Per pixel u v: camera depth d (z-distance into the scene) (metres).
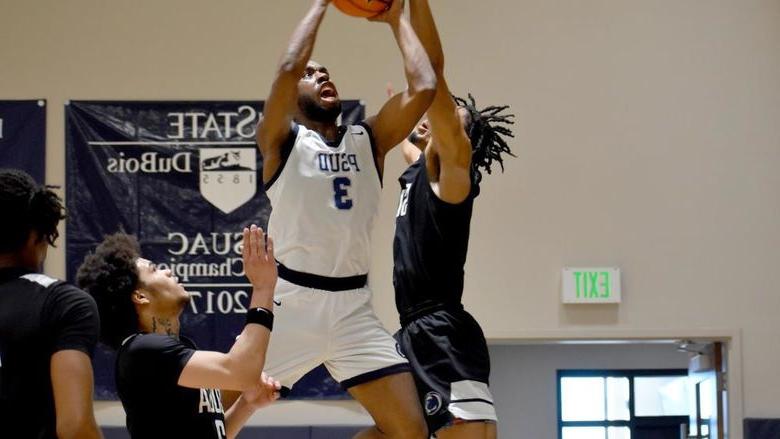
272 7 8.36
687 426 10.67
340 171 3.75
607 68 8.31
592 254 8.16
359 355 3.79
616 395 11.03
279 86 3.58
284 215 3.74
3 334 2.76
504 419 10.95
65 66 8.29
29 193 2.90
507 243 8.16
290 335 3.75
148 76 8.30
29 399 2.75
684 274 8.17
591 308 8.14
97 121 8.24
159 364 3.18
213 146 8.23
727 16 8.38
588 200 8.20
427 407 4.09
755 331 8.14
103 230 8.15
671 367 11.02
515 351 11.04
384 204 8.12
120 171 8.21
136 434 3.24
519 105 8.27
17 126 8.23
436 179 4.25
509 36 8.33
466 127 4.61
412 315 4.22
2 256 2.90
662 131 8.27
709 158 8.26
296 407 7.98
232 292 8.11
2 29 8.31
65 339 2.76
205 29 8.34
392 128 3.83
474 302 8.12
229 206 8.17
